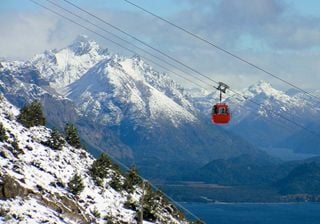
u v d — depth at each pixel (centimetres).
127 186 9806
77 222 7462
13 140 8956
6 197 7006
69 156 9788
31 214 6875
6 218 6500
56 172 8706
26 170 8025
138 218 8531
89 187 8938
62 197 7769
